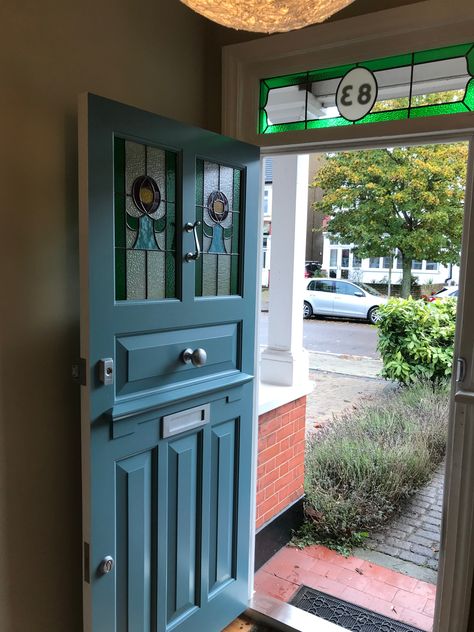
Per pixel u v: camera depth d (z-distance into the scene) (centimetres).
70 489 162
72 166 154
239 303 199
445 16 158
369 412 478
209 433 190
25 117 140
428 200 810
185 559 184
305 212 303
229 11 97
